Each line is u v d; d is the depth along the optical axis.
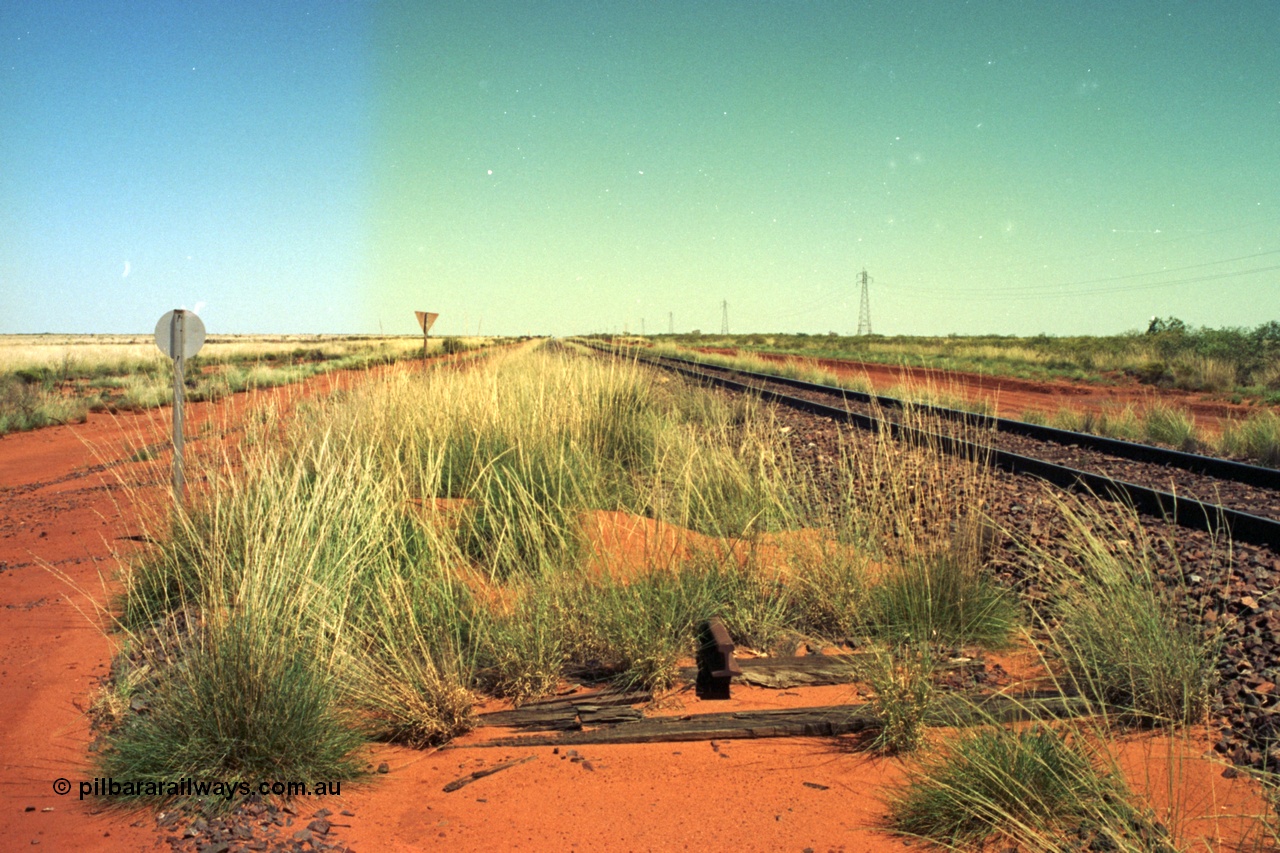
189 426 12.91
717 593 6.02
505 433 9.02
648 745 4.36
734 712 4.64
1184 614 5.31
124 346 69.88
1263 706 4.19
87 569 7.65
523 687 4.93
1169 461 11.13
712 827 3.54
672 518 7.55
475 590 5.89
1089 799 3.40
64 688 5.01
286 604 4.88
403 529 6.51
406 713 4.52
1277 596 5.43
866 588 6.05
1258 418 13.77
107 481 12.77
